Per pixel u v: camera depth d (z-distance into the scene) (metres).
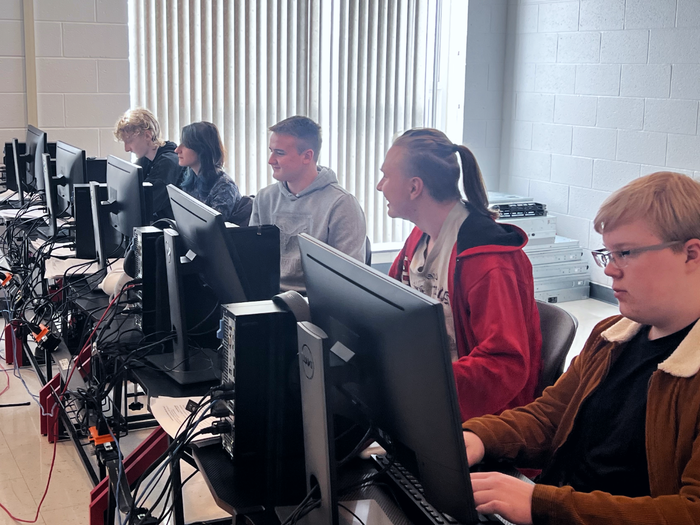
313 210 2.75
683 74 4.45
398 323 1.03
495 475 1.16
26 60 4.53
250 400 1.34
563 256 5.12
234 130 5.12
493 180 5.86
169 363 1.88
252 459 1.38
